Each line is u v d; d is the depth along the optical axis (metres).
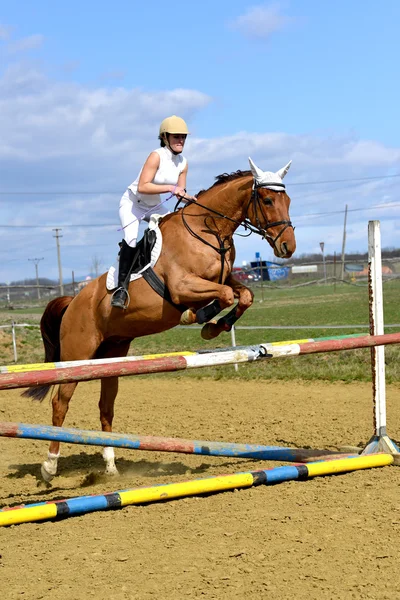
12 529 4.51
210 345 16.98
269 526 4.30
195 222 5.67
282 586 3.43
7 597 3.48
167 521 4.55
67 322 6.31
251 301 5.64
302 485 5.20
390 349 13.02
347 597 3.27
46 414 9.96
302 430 7.73
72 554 4.03
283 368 12.84
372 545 3.89
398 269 49.59
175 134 5.83
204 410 9.53
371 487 5.02
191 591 3.44
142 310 5.78
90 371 4.38
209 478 5.09
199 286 5.40
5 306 38.28
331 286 42.69
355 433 7.38
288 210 5.58
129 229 5.88
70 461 7.06
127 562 3.87
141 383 13.16
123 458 7.04
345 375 11.49
